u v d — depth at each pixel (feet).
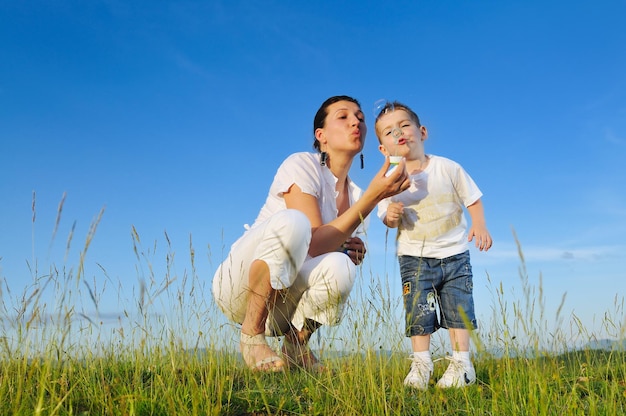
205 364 9.52
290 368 10.48
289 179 10.91
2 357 8.46
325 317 10.34
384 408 8.06
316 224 10.73
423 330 11.23
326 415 7.86
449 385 10.07
